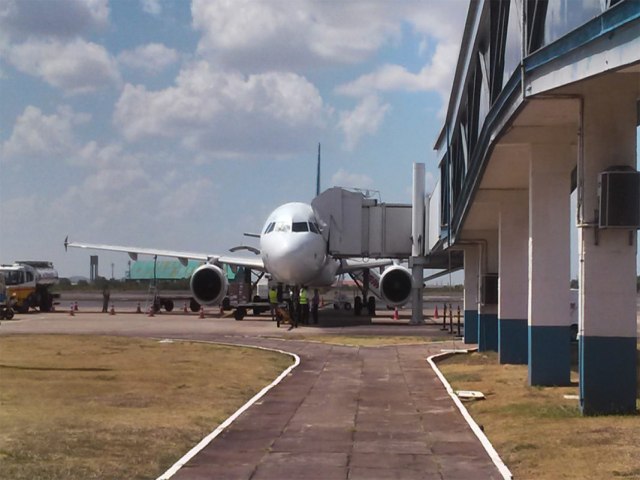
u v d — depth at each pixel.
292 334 36.47
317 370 22.91
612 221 14.01
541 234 18.97
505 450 11.98
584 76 10.88
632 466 10.50
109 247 55.28
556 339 19.11
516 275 24.69
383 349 29.36
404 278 47.47
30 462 10.65
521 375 21.36
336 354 27.45
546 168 18.73
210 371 22.27
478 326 29.72
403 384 19.92
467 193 23.58
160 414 15.02
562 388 18.59
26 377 20.33
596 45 10.38
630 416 14.26
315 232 40.69
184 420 14.37
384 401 17.08
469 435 13.20
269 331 38.41
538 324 19.14
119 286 127.62
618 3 9.34
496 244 29.45
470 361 25.78
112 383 19.44
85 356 25.64
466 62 22.05
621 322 14.52
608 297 14.54
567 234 18.91
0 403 16.05
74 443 11.95
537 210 18.92
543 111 15.70
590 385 14.61
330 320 48.31
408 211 44.75
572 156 20.05
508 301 24.72
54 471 10.18
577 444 11.98
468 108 22.83
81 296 110.81
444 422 14.47
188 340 32.75
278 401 17.03
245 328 40.56
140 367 22.89
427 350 29.06
